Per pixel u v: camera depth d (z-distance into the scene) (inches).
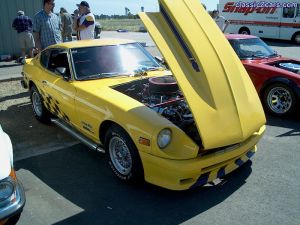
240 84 148.7
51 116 222.1
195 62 136.5
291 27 725.9
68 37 438.6
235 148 139.7
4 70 390.3
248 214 126.8
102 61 187.2
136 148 136.7
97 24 611.2
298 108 232.5
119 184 150.0
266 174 155.5
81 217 127.7
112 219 126.2
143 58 199.9
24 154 181.8
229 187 145.0
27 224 124.3
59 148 188.9
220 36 153.9
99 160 173.9
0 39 454.9
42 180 154.9
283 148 184.5
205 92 133.8
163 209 131.3
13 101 278.1
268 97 243.3
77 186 149.3
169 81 163.6
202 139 124.0
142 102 161.3
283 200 135.3
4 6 447.5
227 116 134.0
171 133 130.9
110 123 149.4
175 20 136.6
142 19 133.2
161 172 130.7
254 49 277.6
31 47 423.2
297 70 244.2
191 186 132.7
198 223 122.5
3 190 105.4
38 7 471.5
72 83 174.9
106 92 157.4
